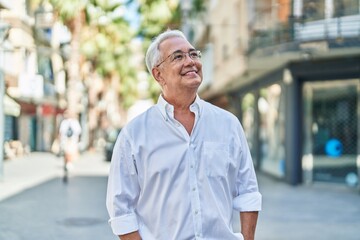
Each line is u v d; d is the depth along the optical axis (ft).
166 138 6.91
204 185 6.83
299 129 41.63
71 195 35.50
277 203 32.04
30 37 79.51
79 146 92.84
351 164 39.14
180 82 6.93
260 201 7.32
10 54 75.36
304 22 37.14
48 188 39.45
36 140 96.84
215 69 68.90
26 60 81.00
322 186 40.60
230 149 7.14
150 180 6.88
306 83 41.50
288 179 42.01
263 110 52.75
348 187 39.24
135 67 109.70
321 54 37.11
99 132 123.75
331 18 35.86
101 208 29.99
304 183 41.68
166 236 6.82
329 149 40.50
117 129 77.20
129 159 6.99
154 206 6.90
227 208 7.03
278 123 46.42
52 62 96.68
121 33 51.60
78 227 24.48
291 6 38.29
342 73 39.06
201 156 6.91
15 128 82.23
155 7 43.55
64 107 102.78
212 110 7.27
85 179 46.68
